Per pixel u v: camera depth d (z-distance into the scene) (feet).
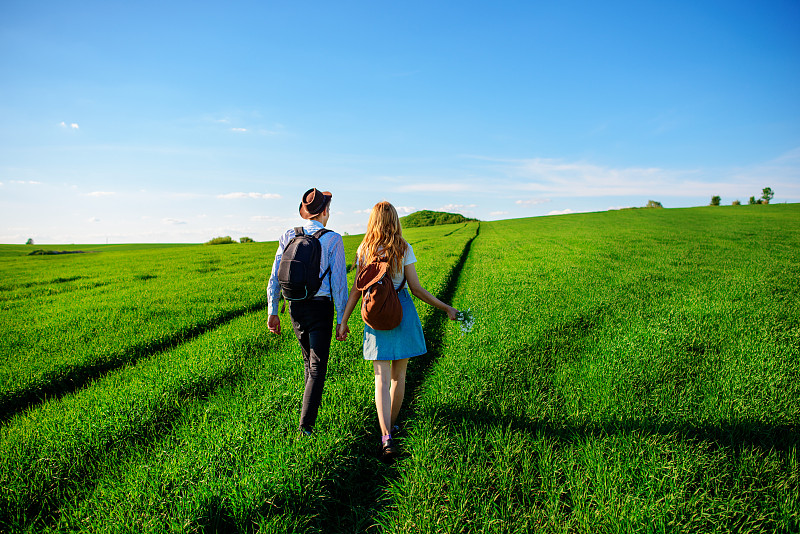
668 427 10.19
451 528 7.48
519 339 17.72
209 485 8.55
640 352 15.62
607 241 71.20
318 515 8.42
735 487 8.21
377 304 9.72
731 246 57.00
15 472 9.53
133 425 11.84
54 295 39.19
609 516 7.58
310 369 10.46
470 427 10.87
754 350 15.30
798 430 10.02
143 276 51.72
